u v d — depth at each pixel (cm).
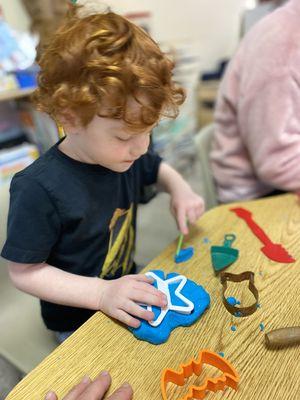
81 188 57
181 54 218
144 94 44
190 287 51
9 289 81
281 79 81
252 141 90
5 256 52
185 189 74
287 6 85
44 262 57
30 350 70
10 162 140
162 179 77
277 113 82
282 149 84
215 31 277
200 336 45
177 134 218
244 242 63
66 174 56
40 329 75
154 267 58
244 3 279
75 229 59
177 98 51
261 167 89
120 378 40
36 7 143
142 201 82
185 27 256
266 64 82
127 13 199
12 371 102
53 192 54
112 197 63
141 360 42
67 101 44
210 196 107
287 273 55
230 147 102
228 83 98
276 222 68
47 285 53
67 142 56
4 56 138
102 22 47
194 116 239
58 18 139
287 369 40
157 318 46
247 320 46
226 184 107
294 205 73
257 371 40
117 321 47
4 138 157
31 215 53
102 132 46
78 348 44
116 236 68
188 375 40
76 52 44
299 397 37
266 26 86
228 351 42
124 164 52
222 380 38
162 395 38
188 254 60
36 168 55
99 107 44
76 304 51
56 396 38
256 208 73
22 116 158
